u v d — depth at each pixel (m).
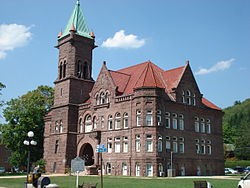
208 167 59.69
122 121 55.19
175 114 55.81
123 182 36.41
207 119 61.97
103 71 60.81
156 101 52.12
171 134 54.06
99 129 59.22
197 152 58.50
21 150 77.44
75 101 64.81
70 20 69.62
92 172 55.19
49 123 71.25
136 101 53.06
